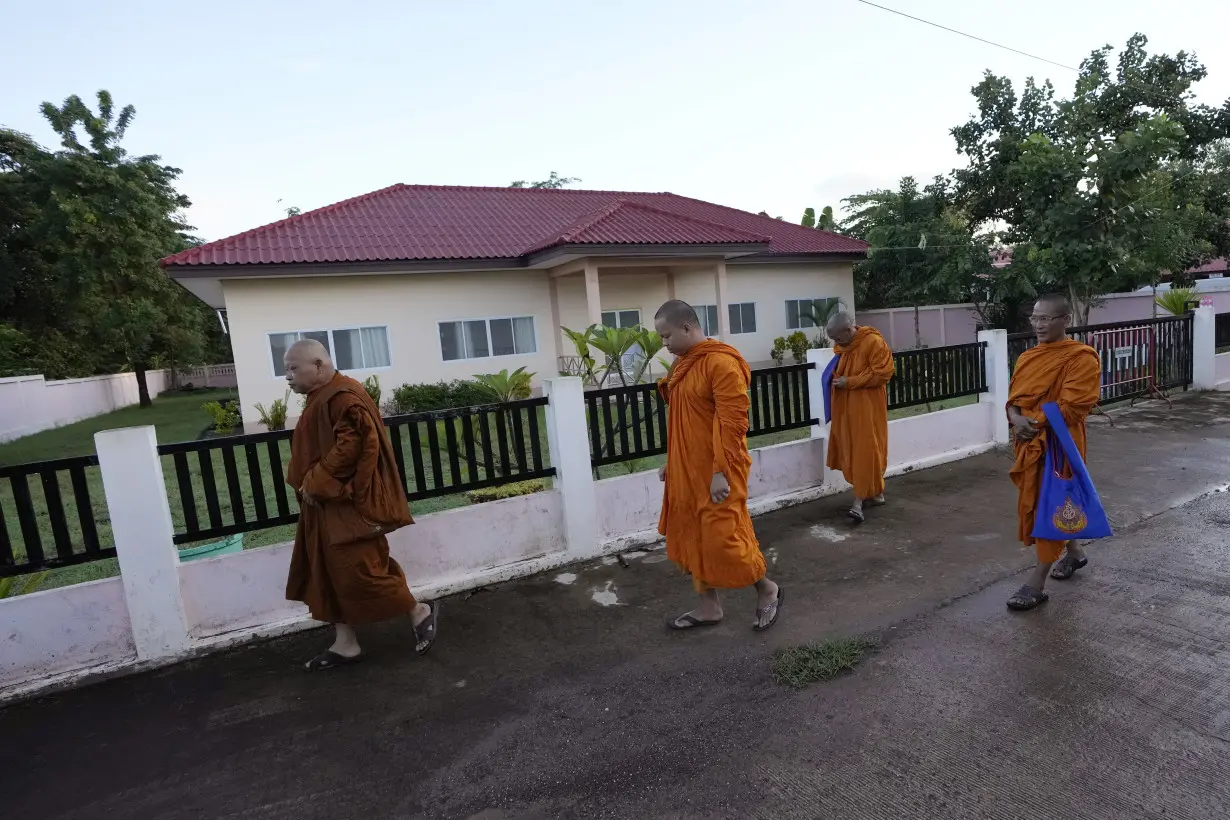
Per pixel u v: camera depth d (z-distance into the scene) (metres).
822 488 5.54
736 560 3.17
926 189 17.62
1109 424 7.52
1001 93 15.09
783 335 18.58
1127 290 15.95
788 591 3.78
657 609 3.68
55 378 20.39
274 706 2.98
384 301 13.38
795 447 5.47
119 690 3.20
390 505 3.16
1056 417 3.23
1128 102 14.18
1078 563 3.65
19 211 18.84
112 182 18.00
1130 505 4.77
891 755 2.33
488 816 2.21
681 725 2.61
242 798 2.39
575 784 2.33
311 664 3.27
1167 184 12.07
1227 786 2.06
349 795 2.36
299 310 12.65
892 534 4.55
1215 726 2.33
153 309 19.25
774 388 5.36
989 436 6.75
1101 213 11.73
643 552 4.55
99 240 18.05
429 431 4.04
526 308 14.77
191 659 3.45
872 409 4.79
